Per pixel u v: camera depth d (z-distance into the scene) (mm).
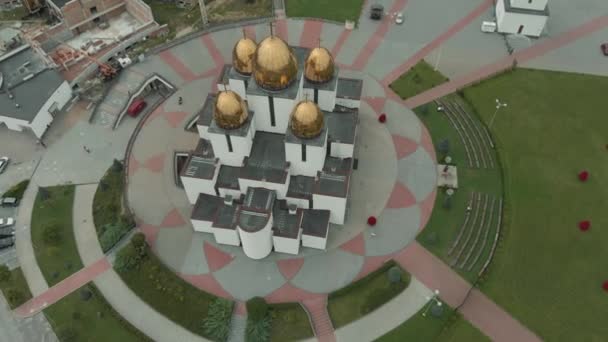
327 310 56844
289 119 58344
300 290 58625
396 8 90250
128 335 56094
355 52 83750
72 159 72938
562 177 67312
